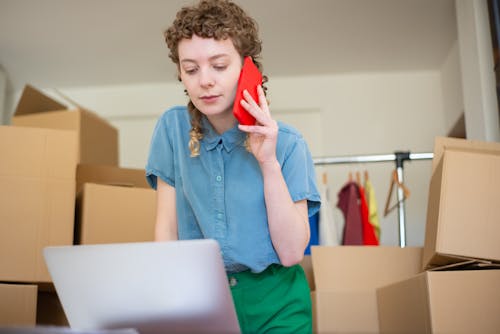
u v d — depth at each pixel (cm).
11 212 213
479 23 291
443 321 166
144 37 397
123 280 100
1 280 207
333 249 236
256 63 135
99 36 395
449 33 396
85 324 108
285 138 134
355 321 227
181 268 96
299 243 125
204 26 118
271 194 123
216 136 133
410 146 452
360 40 407
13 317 199
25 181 217
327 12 370
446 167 183
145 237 237
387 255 234
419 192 445
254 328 129
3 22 375
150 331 104
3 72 444
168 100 473
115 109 474
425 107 455
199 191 133
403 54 430
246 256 128
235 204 130
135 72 454
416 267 232
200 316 100
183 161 137
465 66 312
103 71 450
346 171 453
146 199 241
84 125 309
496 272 170
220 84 121
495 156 183
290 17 375
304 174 134
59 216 218
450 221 181
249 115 122
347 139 456
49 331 84
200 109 124
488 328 166
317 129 465
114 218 233
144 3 355
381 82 462
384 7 364
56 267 105
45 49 412
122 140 475
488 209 181
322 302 229
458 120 372
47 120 309
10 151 217
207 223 131
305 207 135
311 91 464
